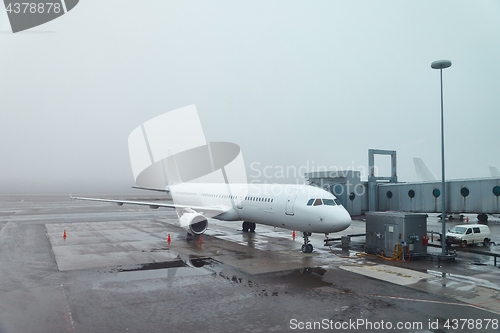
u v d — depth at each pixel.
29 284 14.41
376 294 13.27
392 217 19.58
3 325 10.30
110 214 48.50
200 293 13.32
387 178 35.38
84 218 42.25
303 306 11.99
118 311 11.45
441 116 19.28
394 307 11.91
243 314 11.27
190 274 16.06
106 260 18.89
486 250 22.44
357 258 19.67
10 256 19.91
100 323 10.48
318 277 15.65
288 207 21.44
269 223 23.75
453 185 28.22
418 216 19.50
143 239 26.20
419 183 30.31
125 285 14.29
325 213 19.58
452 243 24.59
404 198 31.67
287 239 26.38
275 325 10.43
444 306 12.02
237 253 20.92
